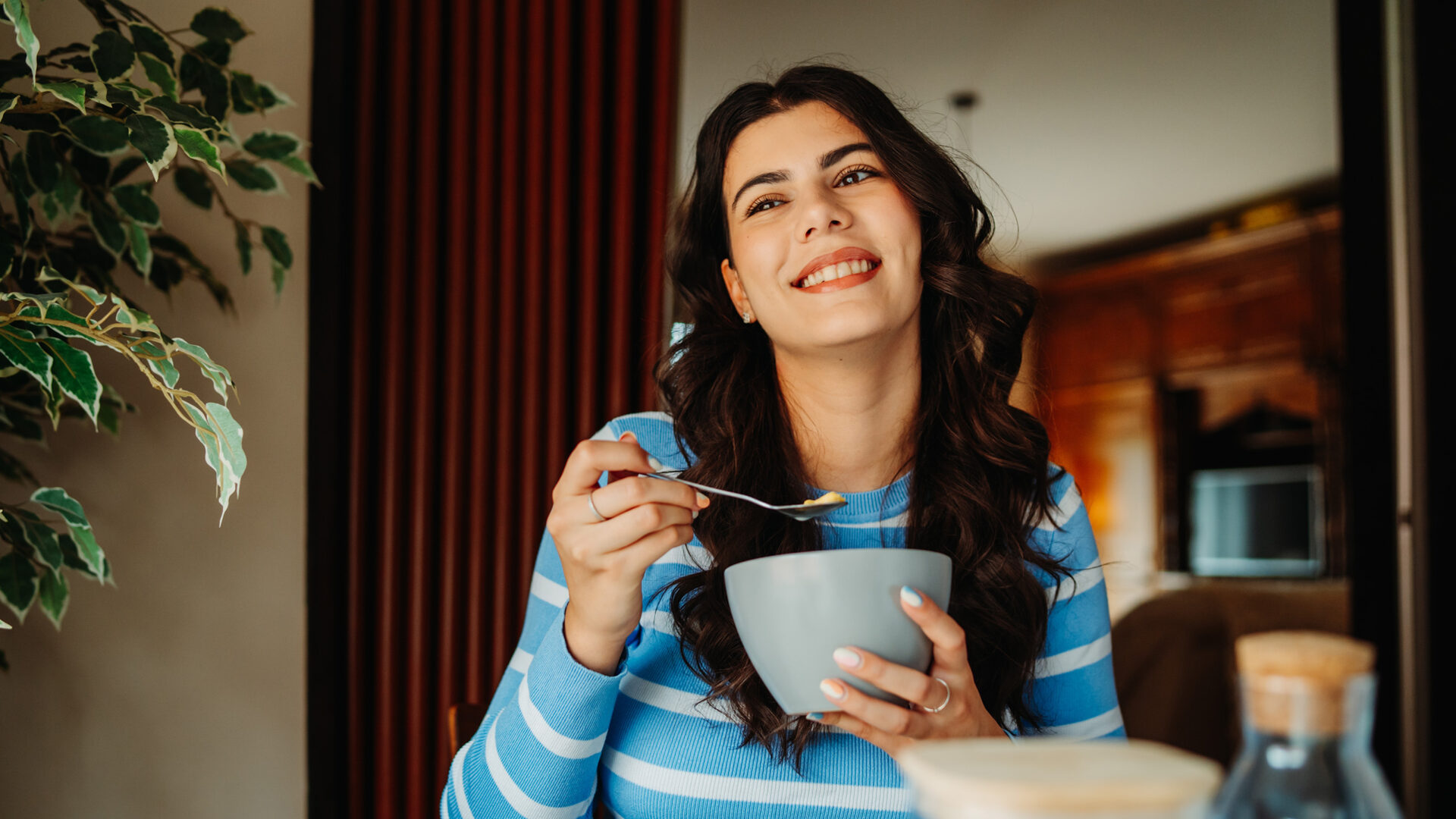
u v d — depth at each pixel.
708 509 0.90
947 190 0.92
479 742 0.81
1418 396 1.96
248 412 1.67
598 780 0.88
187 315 1.63
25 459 1.53
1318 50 4.08
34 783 1.54
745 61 3.64
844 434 0.91
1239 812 0.35
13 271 1.28
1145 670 2.62
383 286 1.78
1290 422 5.67
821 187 0.88
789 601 0.53
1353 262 2.02
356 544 1.72
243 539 1.66
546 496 1.81
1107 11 3.74
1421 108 1.97
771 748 0.81
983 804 0.26
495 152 1.83
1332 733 0.34
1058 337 6.82
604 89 1.86
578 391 1.84
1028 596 0.89
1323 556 5.45
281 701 1.68
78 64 1.27
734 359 0.97
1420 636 1.93
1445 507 1.94
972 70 4.21
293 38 1.73
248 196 1.69
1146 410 6.32
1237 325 5.86
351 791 1.70
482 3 1.82
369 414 1.75
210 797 1.63
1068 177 5.54
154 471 1.61
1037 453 0.94
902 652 0.54
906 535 0.91
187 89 1.35
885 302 0.84
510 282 1.81
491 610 1.79
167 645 1.61
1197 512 6.13
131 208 1.30
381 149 1.78
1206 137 5.00
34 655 1.55
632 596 0.66
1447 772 1.90
